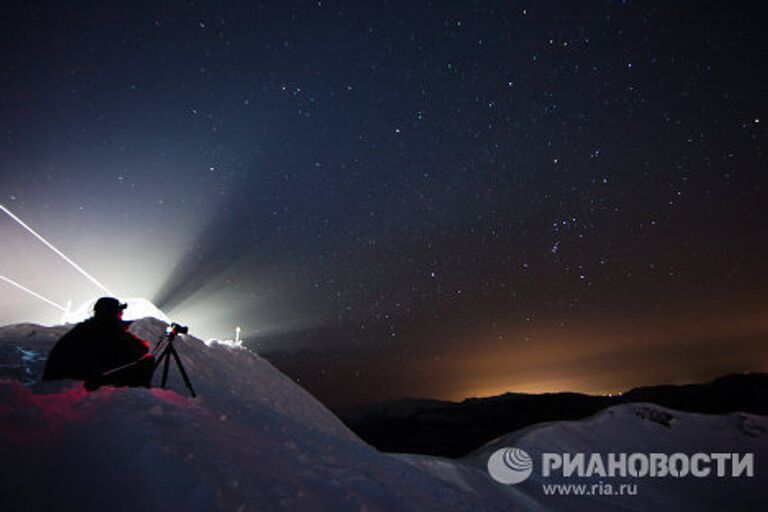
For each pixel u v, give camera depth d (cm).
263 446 268
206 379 589
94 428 202
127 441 193
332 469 277
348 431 803
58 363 317
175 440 207
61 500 152
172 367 559
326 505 211
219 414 300
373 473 309
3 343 452
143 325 673
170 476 172
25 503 145
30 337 500
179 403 288
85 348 324
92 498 157
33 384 270
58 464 171
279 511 180
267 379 780
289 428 346
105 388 271
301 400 789
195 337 754
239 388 646
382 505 251
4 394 212
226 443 237
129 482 167
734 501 1608
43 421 197
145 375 335
